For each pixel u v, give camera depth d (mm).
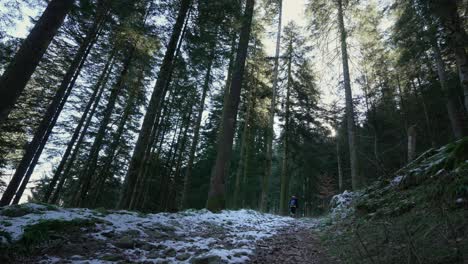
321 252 4848
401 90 18656
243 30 11359
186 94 18594
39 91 14258
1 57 10734
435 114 16516
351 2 13484
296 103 19828
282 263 4184
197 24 10102
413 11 9102
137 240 4625
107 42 14875
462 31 7672
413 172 5336
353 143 11703
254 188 27109
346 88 12859
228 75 16719
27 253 3568
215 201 9422
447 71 13508
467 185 3385
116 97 17031
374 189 7117
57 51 13828
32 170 12602
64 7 5543
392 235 3746
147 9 11180
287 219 11070
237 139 25625
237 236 6031
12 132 13312
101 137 16312
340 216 7562
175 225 6293
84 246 4059
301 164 21547
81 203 15820
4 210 4781
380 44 13227
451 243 2809
